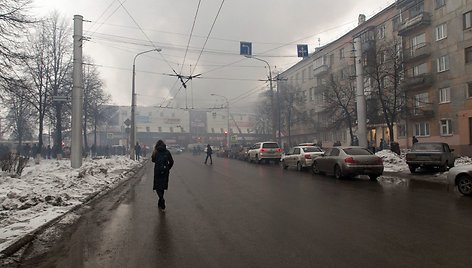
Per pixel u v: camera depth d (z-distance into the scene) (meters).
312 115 53.81
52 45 31.58
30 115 36.91
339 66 45.81
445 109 30.48
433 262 5.00
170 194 12.27
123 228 7.46
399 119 32.88
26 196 9.98
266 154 30.08
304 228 7.04
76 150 19.17
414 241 6.00
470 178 10.87
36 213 8.80
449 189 12.23
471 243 5.85
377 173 15.75
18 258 5.61
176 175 19.38
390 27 37.03
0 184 12.12
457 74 29.30
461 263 4.94
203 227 7.36
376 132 40.50
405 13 34.53
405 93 32.41
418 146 18.45
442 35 30.73
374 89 32.09
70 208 9.48
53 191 11.34
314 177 17.20
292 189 12.85
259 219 7.96
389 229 6.82
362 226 7.10
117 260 5.43
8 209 9.05
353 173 15.59
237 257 5.42
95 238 6.70
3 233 6.77
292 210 8.89
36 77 30.55
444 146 18.03
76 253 5.81
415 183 14.34
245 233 6.80
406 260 5.10
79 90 19.27
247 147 36.31
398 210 8.66
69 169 18.30
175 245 6.13
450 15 29.88
